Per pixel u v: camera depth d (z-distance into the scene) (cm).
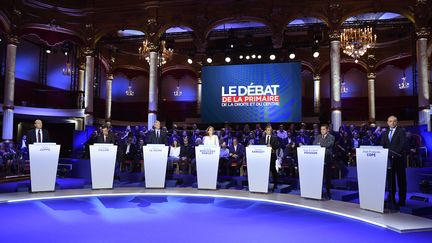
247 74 1383
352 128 1276
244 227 461
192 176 929
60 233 419
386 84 2075
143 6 1441
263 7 1355
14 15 1409
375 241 400
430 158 1084
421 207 559
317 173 676
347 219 514
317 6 1311
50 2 1468
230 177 935
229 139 1146
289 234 428
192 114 2289
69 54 1995
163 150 826
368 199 569
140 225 463
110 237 404
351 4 1279
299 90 1334
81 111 1611
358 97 2125
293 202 644
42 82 1881
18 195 690
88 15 1505
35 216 511
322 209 575
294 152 998
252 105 1372
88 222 477
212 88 1408
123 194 731
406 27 1659
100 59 2089
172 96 2336
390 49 1964
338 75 1280
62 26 1491
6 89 1404
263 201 671
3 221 478
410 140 985
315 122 1984
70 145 1922
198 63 2198
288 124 1443
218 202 654
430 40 1423
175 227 455
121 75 2284
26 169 1173
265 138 856
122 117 2255
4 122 1398
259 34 1895
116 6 1467
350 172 909
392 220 493
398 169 593
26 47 1798
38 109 1569
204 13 1388
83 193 728
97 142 891
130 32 1894
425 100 1220
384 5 1255
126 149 1084
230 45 1839
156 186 816
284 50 1898
